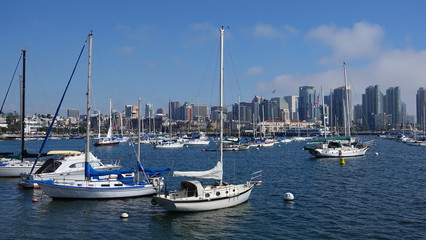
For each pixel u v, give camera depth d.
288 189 40.66
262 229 25.61
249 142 132.25
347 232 24.86
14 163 47.72
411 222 26.95
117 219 27.94
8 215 29.03
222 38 33.28
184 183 30.23
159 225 26.41
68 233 24.73
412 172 54.78
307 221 27.53
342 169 59.47
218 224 26.67
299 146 146.00
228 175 53.75
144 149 131.25
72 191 33.28
